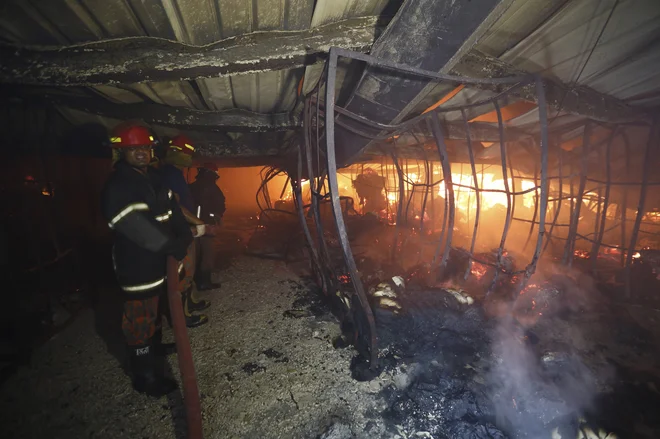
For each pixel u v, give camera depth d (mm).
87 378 2227
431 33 1649
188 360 1723
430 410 2027
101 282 4004
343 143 3768
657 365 2463
